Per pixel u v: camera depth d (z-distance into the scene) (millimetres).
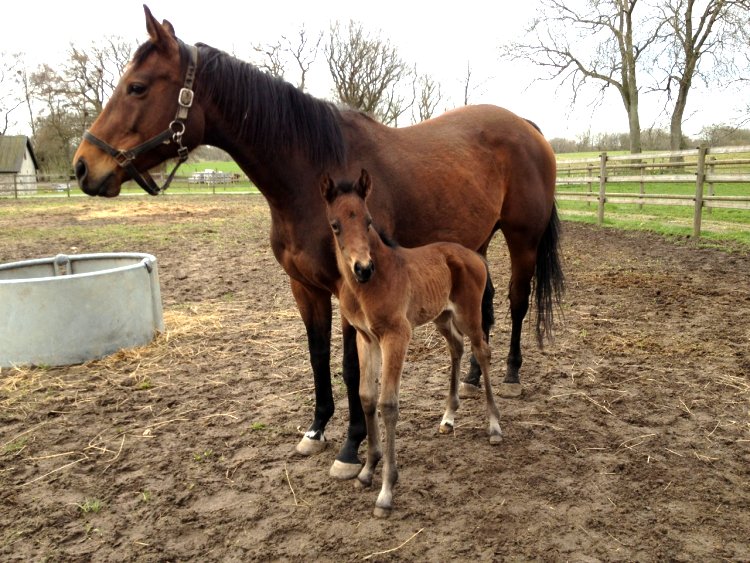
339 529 2674
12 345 4852
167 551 2551
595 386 4215
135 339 5344
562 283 4641
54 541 2635
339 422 3809
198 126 3006
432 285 3080
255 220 16281
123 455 3412
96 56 43500
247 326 5977
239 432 3672
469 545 2523
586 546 2498
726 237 10484
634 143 26141
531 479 3027
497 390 4203
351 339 3154
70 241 11883
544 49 26359
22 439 3621
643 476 3033
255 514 2797
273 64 30375
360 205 2691
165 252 10539
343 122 3354
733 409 3785
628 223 13320
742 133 27078
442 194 3594
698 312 5938
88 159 2916
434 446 3426
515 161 4145
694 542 2506
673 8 23609
